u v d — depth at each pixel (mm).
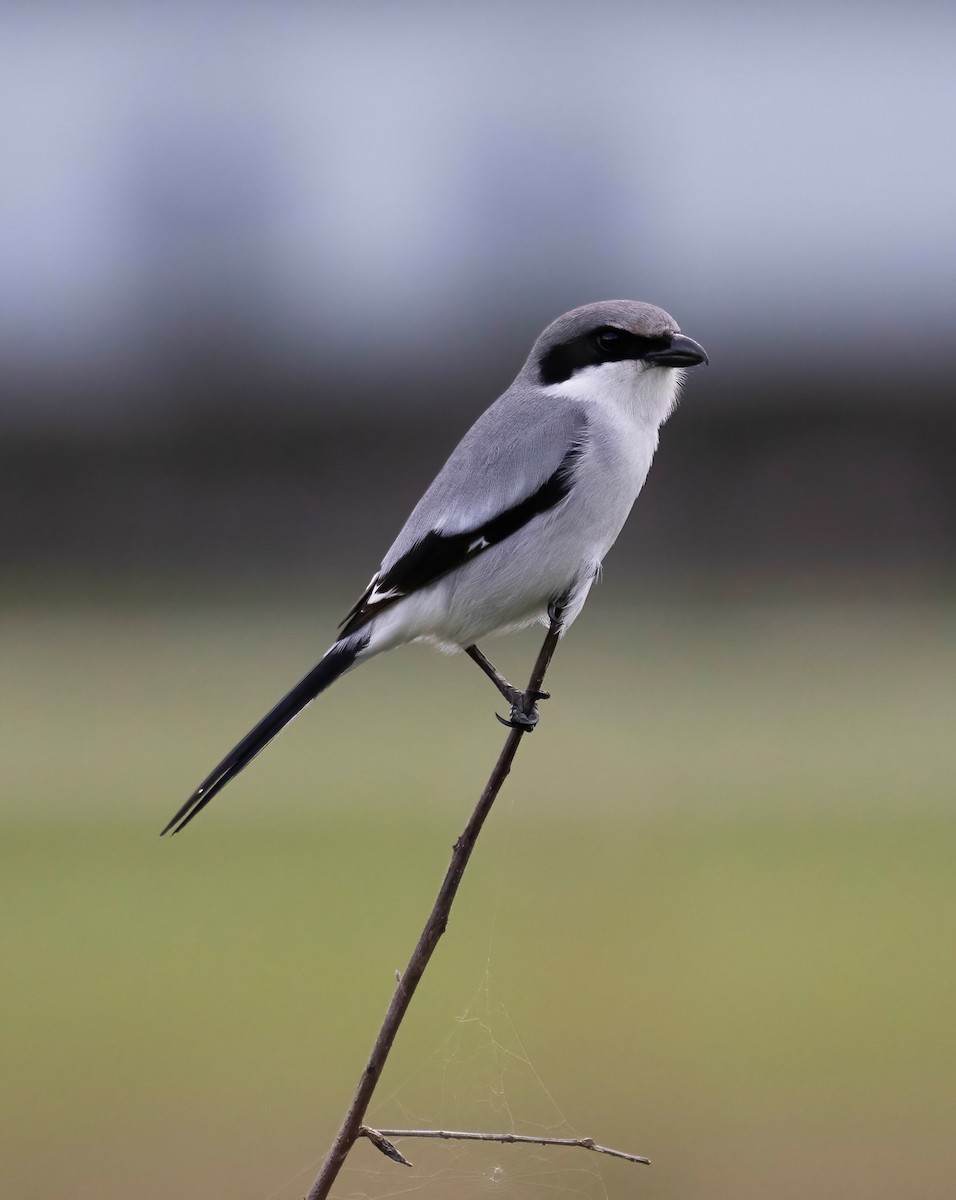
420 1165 5746
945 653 15680
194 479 21375
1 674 15219
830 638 16453
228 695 14312
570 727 13055
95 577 20406
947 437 20812
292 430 21391
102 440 21344
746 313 21422
